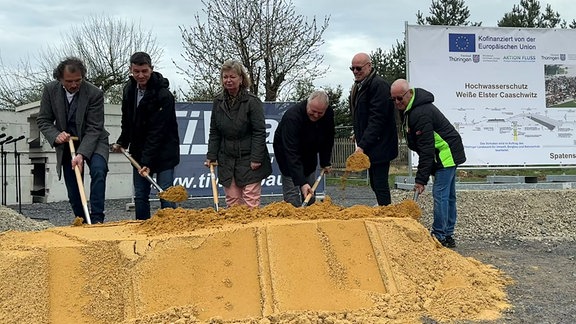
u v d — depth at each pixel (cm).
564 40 1255
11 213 942
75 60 614
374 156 684
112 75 3303
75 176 642
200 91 2066
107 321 400
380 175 691
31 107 1672
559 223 937
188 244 444
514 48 1240
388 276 458
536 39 1245
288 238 461
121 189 1686
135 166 648
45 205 1464
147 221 512
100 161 638
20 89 3369
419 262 490
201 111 1136
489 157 1245
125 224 541
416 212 560
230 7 2006
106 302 410
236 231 457
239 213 514
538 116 1253
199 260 437
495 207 1005
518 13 3080
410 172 1230
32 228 910
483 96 1235
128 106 654
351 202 1363
